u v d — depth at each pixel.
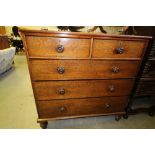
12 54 3.15
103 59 1.09
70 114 1.35
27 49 0.94
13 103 1.83
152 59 1.30
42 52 0.97
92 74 1.15
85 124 1.51
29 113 1.64
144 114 1.74
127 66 1.19
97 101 1.34
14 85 2.40
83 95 1.26
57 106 1.27
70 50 0.99
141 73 1.37
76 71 1.11
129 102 1.54
